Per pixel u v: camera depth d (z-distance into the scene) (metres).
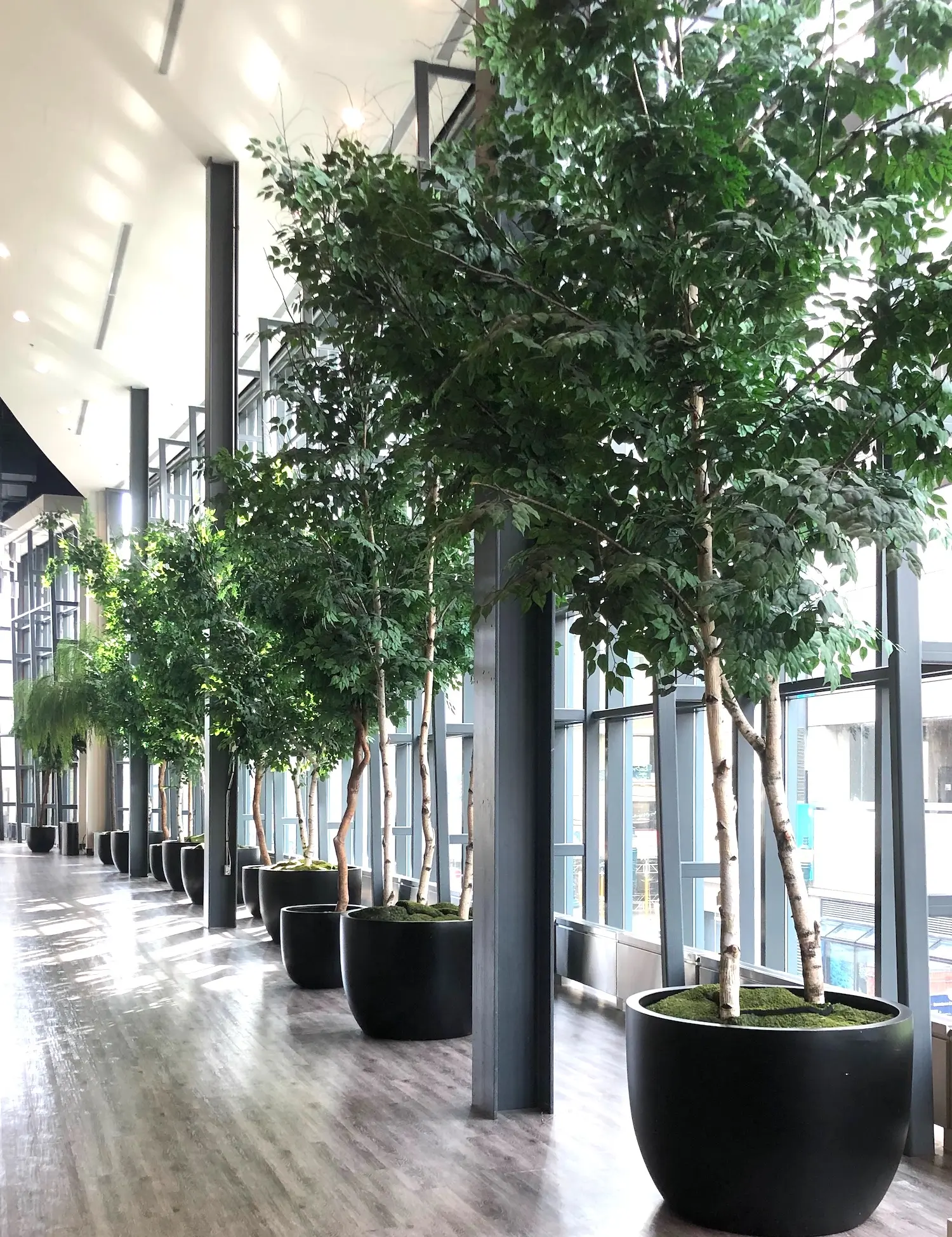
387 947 6.61
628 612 3.64
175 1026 7.11
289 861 11.57
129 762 18.97
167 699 13.20
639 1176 4.37
